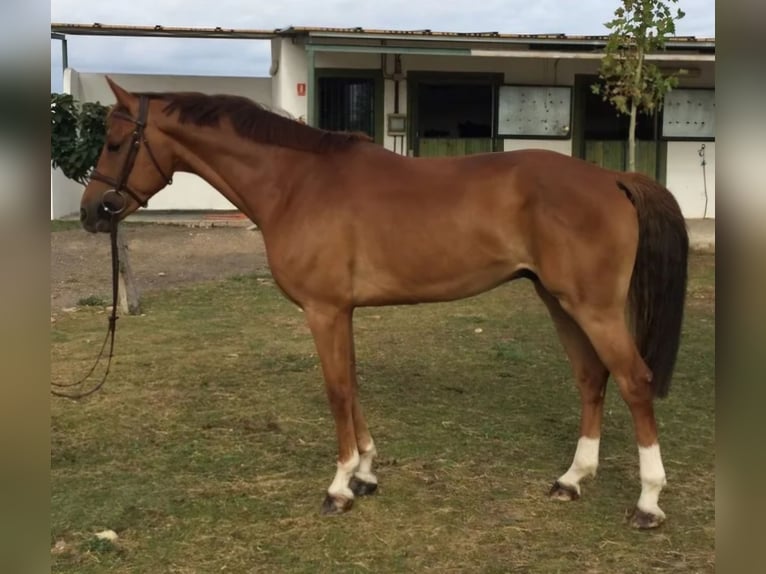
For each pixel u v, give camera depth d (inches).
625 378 117.4
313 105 486.6
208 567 112.0
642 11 315.3
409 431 169.5
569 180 118.2
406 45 497.0
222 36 523.5
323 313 126.2
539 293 133.3
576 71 540.1
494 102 538.9
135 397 193.6
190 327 274.4
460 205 121.2
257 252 446.0
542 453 156.3
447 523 125.1
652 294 119.1
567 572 109.3
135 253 437.7
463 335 262.2
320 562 113.2
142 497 135.8
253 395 196.1
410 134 539.5
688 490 136.0
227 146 129.3
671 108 544.1
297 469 149.0
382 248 123.1
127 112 130.2
